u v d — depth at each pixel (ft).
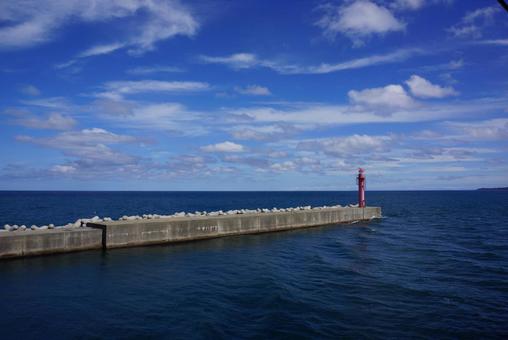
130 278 51.52
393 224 130.41
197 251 71.97
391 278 53.83
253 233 97.14
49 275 51.62
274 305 41.32
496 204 285.43
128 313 38.58
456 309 41.27
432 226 125.70
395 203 301.22
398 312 40.14
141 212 185.37
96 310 39.32
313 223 116.88
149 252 68.80
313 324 36.52
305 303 42.34
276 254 71.51
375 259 67.72
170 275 53.72
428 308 41.45
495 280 53.26
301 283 50.80
